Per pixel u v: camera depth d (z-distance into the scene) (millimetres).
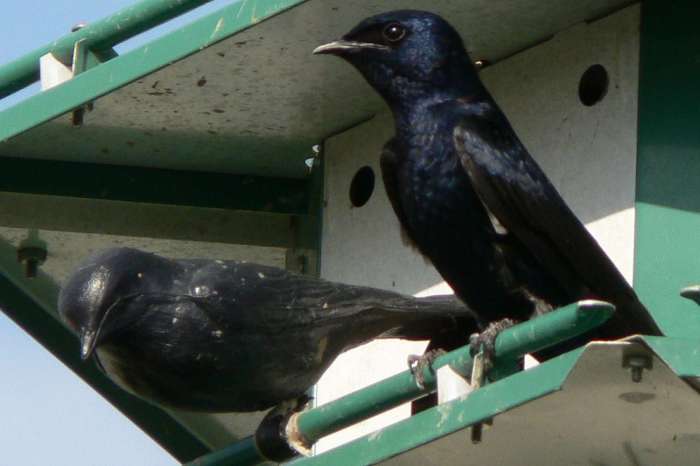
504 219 12164
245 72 12953
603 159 12469
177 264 12188
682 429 11195
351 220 13453
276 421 11859
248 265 12211
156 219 14336
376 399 11375
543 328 10695
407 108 12539
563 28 12812
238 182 14250
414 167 12430
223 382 12078
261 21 12102
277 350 12070
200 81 13055
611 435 11352
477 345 11008
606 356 10531
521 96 12930
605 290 12008
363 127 13492
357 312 12211
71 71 12727
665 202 12250
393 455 11031
